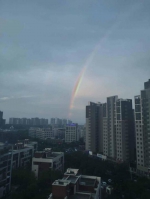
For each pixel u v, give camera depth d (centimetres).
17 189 6862
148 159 9231
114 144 11625
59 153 9256
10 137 14962
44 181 6631
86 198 3966
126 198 6494
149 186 6838
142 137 9556
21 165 9031
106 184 7950
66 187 3897
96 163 9681
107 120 12281
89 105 14212
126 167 9681
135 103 10119
